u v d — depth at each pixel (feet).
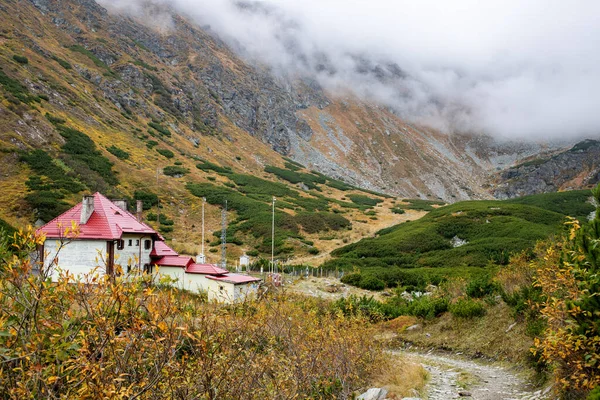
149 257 119.03
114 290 16.21
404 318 89.66
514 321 61.36
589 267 29.30
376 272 190.29
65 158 268.62
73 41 534.37
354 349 43.88
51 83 375.25
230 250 246.06
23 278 17.26
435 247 261.03
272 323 33.83
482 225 289.33
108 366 16.55
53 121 312.29
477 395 39.45
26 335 17.15
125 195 283.18
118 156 343.05
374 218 376.07
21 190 210.59
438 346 70.54
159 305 17.43
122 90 486.79
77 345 16.46
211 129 606.14
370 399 38.93
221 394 21.04
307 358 35.27
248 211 316.40
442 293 106.42
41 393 17.01
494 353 58.03
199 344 19.40
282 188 438.81
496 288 78.95
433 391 41.63
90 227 106.52
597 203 30.68
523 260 79.82
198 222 292.61
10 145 246.47
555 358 31.24
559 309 30.66
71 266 101.96
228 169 468.75
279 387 28.40
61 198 212.23
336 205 420.36
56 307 17.88
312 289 155.94
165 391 18.47
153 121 492.13
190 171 392.27
